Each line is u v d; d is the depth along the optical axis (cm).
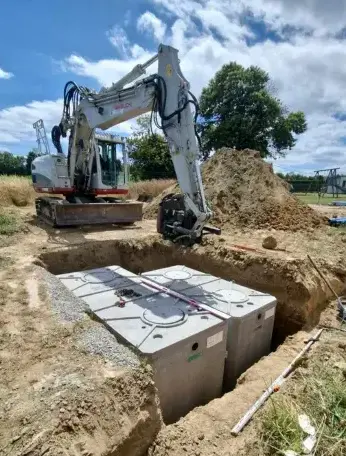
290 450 232
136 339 320
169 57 496
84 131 838
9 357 291
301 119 3123
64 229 867
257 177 1035
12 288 446
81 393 242
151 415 262
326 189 2486
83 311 384
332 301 564
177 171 509
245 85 2764
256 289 582
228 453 239
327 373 325
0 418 218
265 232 862
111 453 220
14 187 1361
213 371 373
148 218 1148
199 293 463
